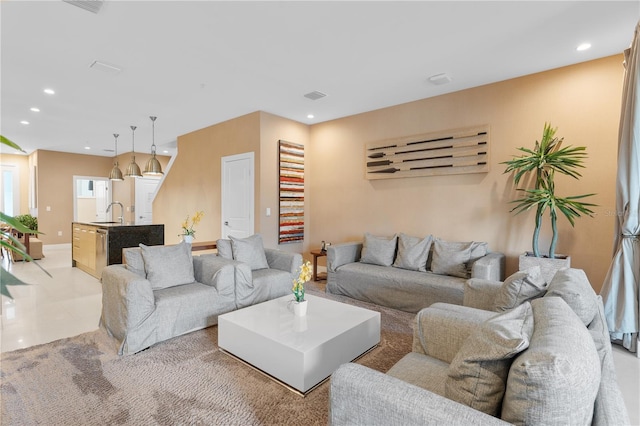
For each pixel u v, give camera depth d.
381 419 1.01
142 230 4.88
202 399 1.96
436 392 1.41
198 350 2.59
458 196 4.05
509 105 3.66
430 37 2.79
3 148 8.19
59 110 4.86
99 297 4.00
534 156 3.12
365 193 4.93
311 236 5.64
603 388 1.04
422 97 4.27
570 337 1.00
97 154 8.99
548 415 0.85
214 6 2.37
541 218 3.46
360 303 3.85
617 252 2.71
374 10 2.41
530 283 1.87
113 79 3.70
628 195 2.60
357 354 2.44
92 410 1.84
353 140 5.06
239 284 3.26
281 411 1.86
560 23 2.56
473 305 2.35
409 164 4.43
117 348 2.58
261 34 2.75
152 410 1.85
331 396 1.12
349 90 4.03
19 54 3.11
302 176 5.49
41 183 8.22
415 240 4.02
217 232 5.70
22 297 4.00
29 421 1.75
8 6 2.36
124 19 2.54
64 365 2.33
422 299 3.46
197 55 3.13
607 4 2.31
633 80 2.53
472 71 3.47
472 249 3.57
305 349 2.01
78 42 2.89
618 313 2.64
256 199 4.94
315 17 2.50
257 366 2.27
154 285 2.96
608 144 3.12
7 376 2.18
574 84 3.29
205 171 5.92
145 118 5.30
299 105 4.61
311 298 3.10
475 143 3.89
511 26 2.61
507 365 1.08
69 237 8.66
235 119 5.27
